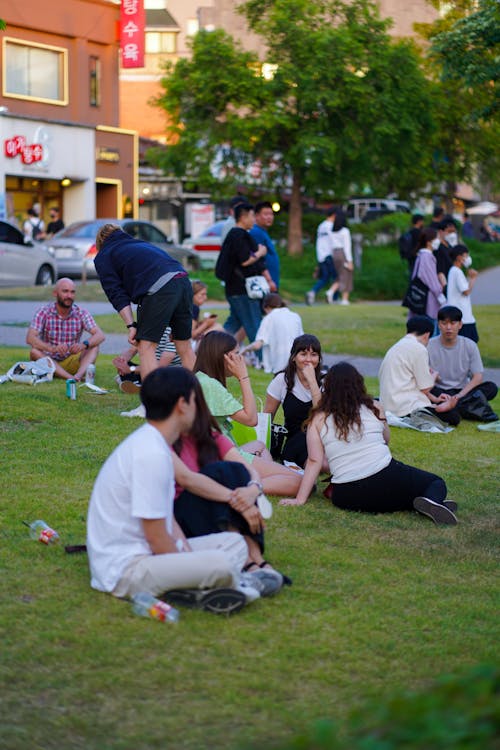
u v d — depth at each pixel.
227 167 34.28
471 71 17.91
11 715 3.68
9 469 7.31
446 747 1.86
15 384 10.66
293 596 5.05
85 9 38.50
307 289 26.97
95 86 39.53
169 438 4.78
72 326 11.13
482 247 45.34
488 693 1.99
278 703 3.85
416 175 37.06
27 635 4.40
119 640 4.37
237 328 13.12
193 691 3.94
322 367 8.43
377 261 32.28
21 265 24.95
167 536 4.72
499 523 6.65
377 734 1.95
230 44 33.12
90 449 8.02
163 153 35.41
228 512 5.07
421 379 9.83
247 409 6.89
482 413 10.23
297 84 32.22
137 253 8.48
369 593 5.18
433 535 6.30
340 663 4.27
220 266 12.83
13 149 35.44
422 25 34.53
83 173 38.75
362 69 32.28
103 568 4.82
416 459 8.45
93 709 3.76
